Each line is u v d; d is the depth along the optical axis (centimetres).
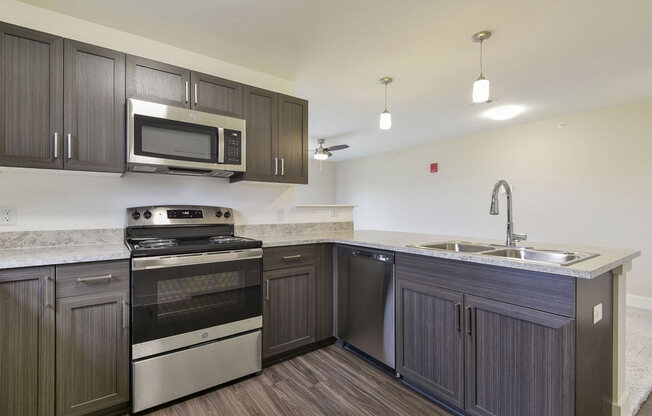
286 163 267
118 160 191
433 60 261
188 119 211
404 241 235
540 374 139
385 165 673
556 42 231
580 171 397
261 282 222
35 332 152
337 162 801
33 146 168
